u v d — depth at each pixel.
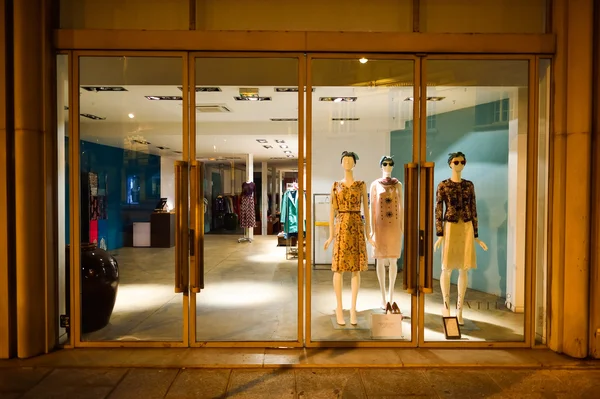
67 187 3.58
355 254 3.86
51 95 3.33
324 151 4.82
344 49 3.38
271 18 3.47
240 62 3.53
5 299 3.16
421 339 3.41
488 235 4.76
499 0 3.47
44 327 3.27
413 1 3.45
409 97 4.16
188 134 3.44
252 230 9.77
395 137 4.71
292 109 5.23
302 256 3.46
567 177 3.27
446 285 3.88
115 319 4.10
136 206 8.99
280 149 7.53
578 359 3.18
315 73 3.73
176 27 3.45
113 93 4.56
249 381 2.82
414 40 3.38
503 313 4.22
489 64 3.51
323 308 4.09
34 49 3.18
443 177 4.59
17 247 3.17
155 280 6.08
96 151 7.62
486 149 4.66
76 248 3.40
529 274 3.44
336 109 4.68
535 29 3.47
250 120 5.82
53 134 3.35
